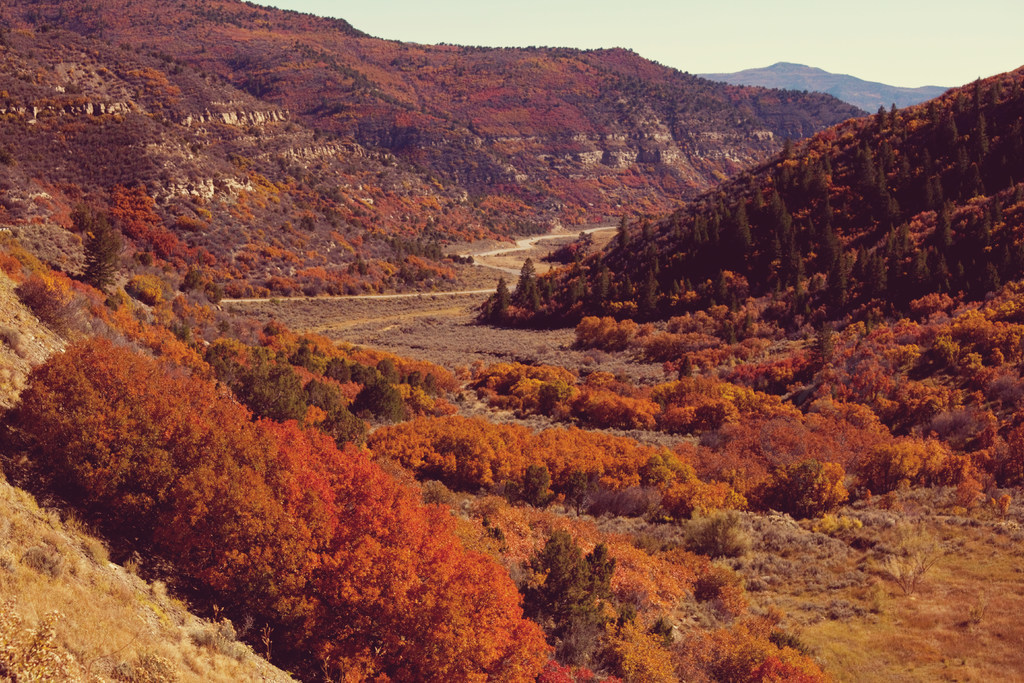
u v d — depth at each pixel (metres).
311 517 18.86
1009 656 21.94
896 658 22.62
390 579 17.77
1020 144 99.31
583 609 21.77
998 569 28.28
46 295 29.44
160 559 17.03
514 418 65.12
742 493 40.06
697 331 95.50
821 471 39.19
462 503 34.47
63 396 18.28
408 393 62.06
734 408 58.97
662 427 60.72
